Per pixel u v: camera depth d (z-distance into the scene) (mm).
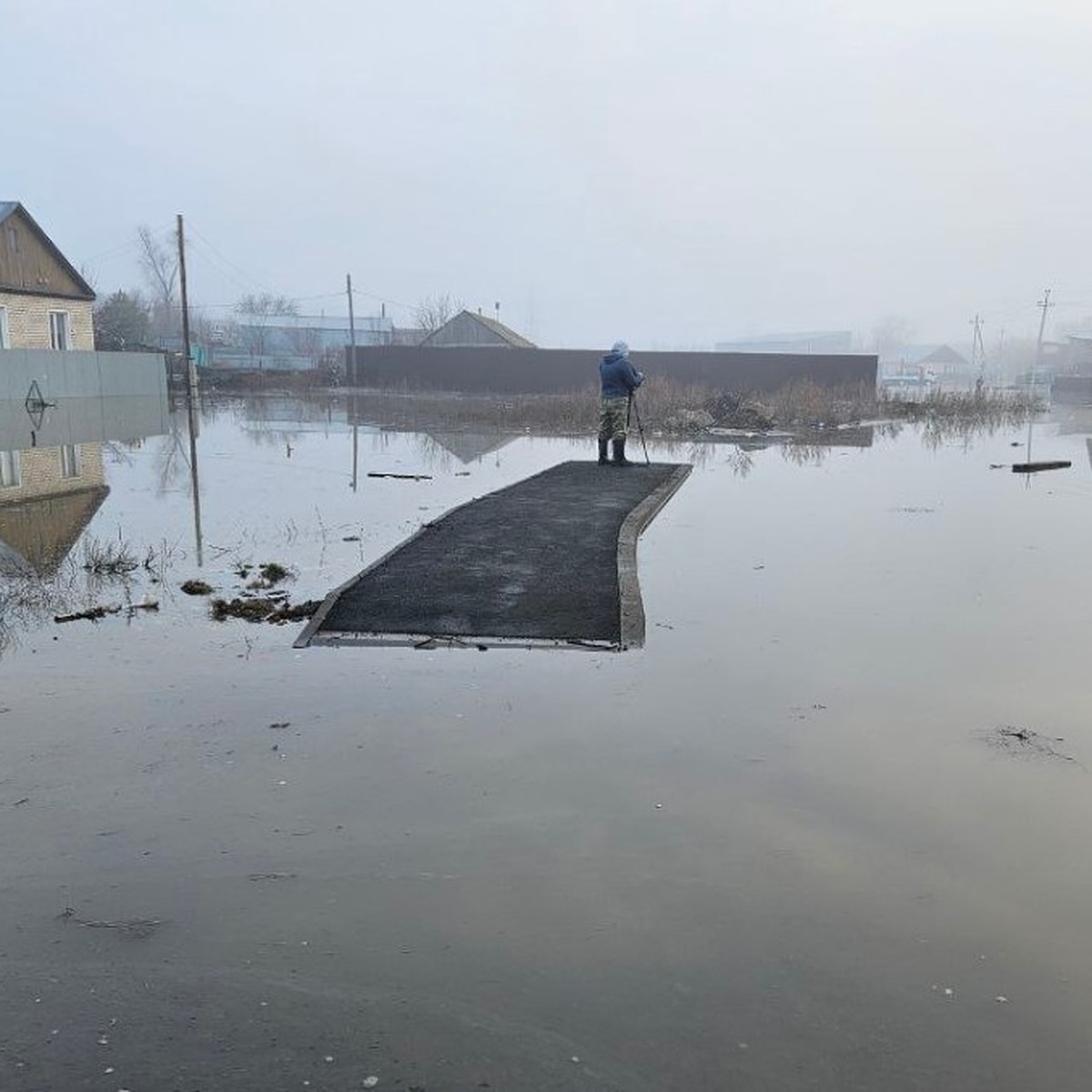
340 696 4246
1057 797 3326
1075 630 5344
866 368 32281
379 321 74938
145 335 49875
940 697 4277
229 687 4348
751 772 3504
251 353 55656
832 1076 2062
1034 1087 2037
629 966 2412
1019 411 29172
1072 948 2488
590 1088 2031
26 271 27500
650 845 2979
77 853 2945
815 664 4715
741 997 2299
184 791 3338
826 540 8047
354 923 2592
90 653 4836
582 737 3803
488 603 5707
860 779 3453
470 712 4070
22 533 8383
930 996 2307
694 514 9422
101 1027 2211
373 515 9445
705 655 4844
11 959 2447
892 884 2779
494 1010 2260
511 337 51312
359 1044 2158
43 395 24609
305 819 3143
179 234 35156
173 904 2686
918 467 13945
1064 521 9062
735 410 22938
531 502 9750
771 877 2807
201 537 8195
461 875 2812
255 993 2326
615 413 13125
